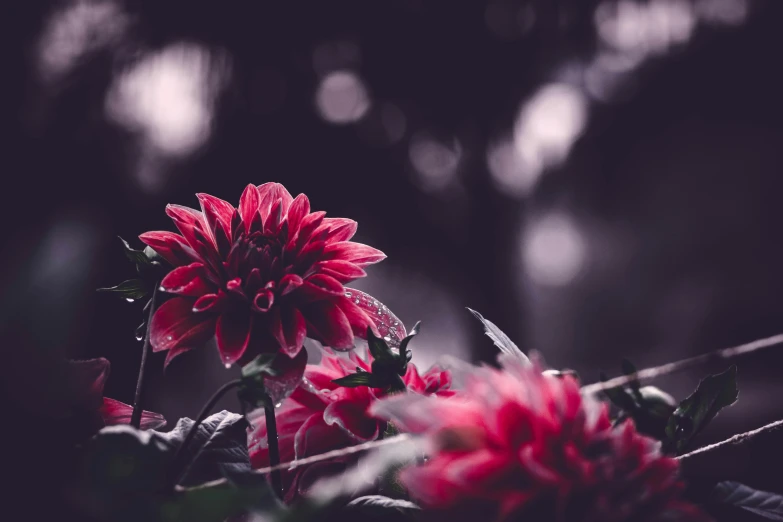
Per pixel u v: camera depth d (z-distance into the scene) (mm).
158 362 3699
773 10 7617
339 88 6781
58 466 735
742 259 8852
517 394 694
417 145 6945
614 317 9477
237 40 6148
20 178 4668
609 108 8055
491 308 6906
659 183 8633
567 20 6824
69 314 722
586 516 671
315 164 6410
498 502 676
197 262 823
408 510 752
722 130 8305
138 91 5621
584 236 9188
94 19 5648
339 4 6508
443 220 6840
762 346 707
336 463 818
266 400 751
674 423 812
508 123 7008
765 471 782
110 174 5066
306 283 819
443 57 6836
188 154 5789
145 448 735
